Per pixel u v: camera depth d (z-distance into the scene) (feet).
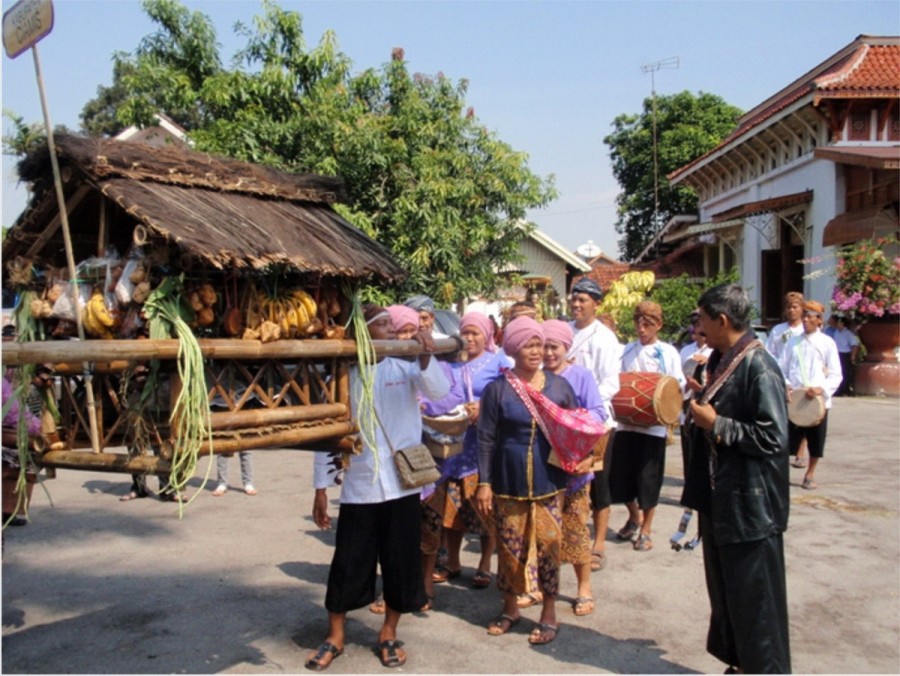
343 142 32.01
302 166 31.94
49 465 11.30
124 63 37.65
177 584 18.22
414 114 34.73
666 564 19.34
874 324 51.37
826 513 23.49
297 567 19.42
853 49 64.18
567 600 17.12
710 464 12.67
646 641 15.06
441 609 16.84
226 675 13.73
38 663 14.16
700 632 15.44
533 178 38.19
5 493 14.56
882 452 32.76
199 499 26.37
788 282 68.64
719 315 12.64
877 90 55.77
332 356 12.18
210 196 11.52
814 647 14.67
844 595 17.16
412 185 33.55
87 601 17.19
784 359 27.09
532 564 14.88
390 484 13.93
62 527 22.95
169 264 10.32
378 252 12.99
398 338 14.73
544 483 14.80
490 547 18.04
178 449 9.86
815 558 19.52
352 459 13.98
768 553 12.03
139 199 10.22
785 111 61.57
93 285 10.99
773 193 70.69
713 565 13.00
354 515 13.98
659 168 112.06
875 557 19.60
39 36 9.81
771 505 12.02
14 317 11.75
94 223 11.98
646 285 48.98
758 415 12.01
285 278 11.81
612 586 17.87
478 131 37.96
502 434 15.06
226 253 9.96
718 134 111.96
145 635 15.42
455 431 16.51
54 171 10.29
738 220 71.61
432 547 16.98
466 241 35.70
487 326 17.87
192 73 35.96
